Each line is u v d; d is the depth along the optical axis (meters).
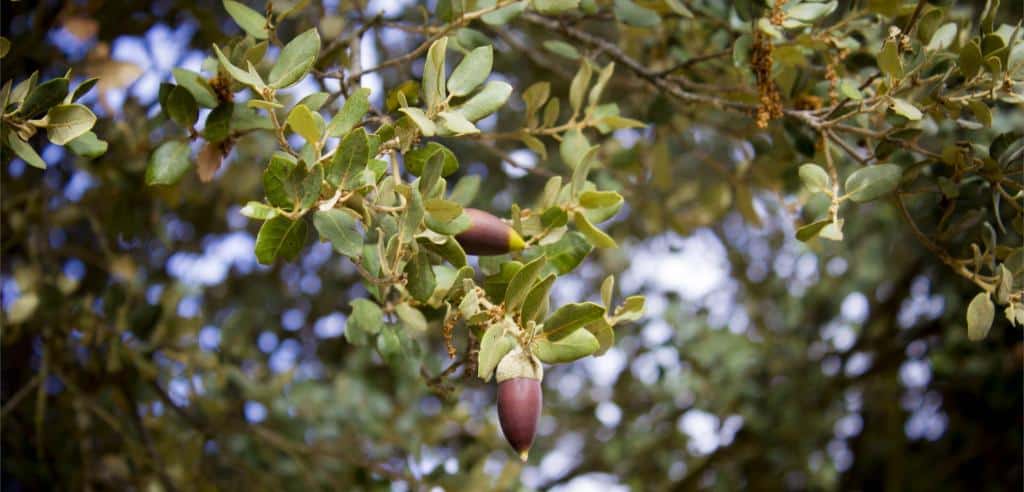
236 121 0.69
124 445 1.06
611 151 1.00
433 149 0.65
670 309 1.35
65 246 1.11
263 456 1.11
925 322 1.47
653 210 1.07
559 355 0.61
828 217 0.70
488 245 0.65
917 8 0.71
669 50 0.91
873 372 1.48
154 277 1.26
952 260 0.73
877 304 1.55
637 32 0.91
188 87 0.68
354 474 1.02
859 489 1.68
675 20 0.89
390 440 1.11
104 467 1.07
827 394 1.46
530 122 0.77
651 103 0.93
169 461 1.05
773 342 1.48
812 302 1.54
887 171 0.70
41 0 0.93
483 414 1.25
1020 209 0.72
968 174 0.75
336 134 0.62
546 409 1.45
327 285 1.44
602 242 0.69
